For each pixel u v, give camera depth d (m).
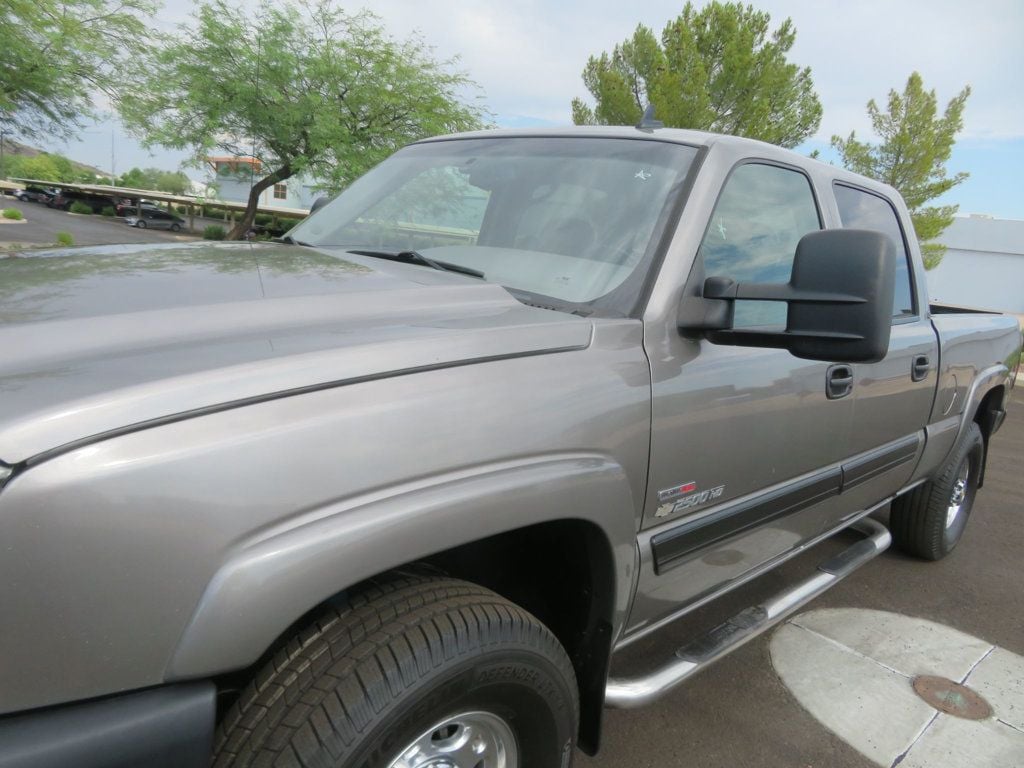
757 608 2.88
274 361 1.39
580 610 2.01
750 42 20.84
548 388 1.71
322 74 21.59
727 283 2.04
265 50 21.34
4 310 1.57
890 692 3.11
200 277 1.89
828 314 1.77
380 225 2.74
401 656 1.42
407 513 1.42
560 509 1.69
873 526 4.05
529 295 2.16
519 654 1.59
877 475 3.28
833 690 3.10
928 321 3.64
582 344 1.84
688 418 2.06
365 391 1.45
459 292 1.97
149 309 1.59
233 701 1.49
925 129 24.88
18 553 1.12
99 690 1.19
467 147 2.99
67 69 17.33
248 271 2.00
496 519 1.56
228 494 1.26
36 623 1.14
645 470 1.97
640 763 2.59
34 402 1.21
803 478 2.71
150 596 1.21
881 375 3.03
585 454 1.77
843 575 3.36
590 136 2.71
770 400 2.37
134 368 1.34
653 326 2.01
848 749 2.74
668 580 2.20
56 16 16.94
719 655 2.51
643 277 2.08
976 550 4.84
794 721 2.88
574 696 1.80
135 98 20.16
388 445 1.43
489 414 1.59
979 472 4.67
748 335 1.96
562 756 1.81
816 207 2.89
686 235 2.16
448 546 1.49
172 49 20.80
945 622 3.79
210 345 1.48
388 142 22.97
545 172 2.58
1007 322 4.63
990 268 41.16
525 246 2.37
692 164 2.35
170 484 1.22
